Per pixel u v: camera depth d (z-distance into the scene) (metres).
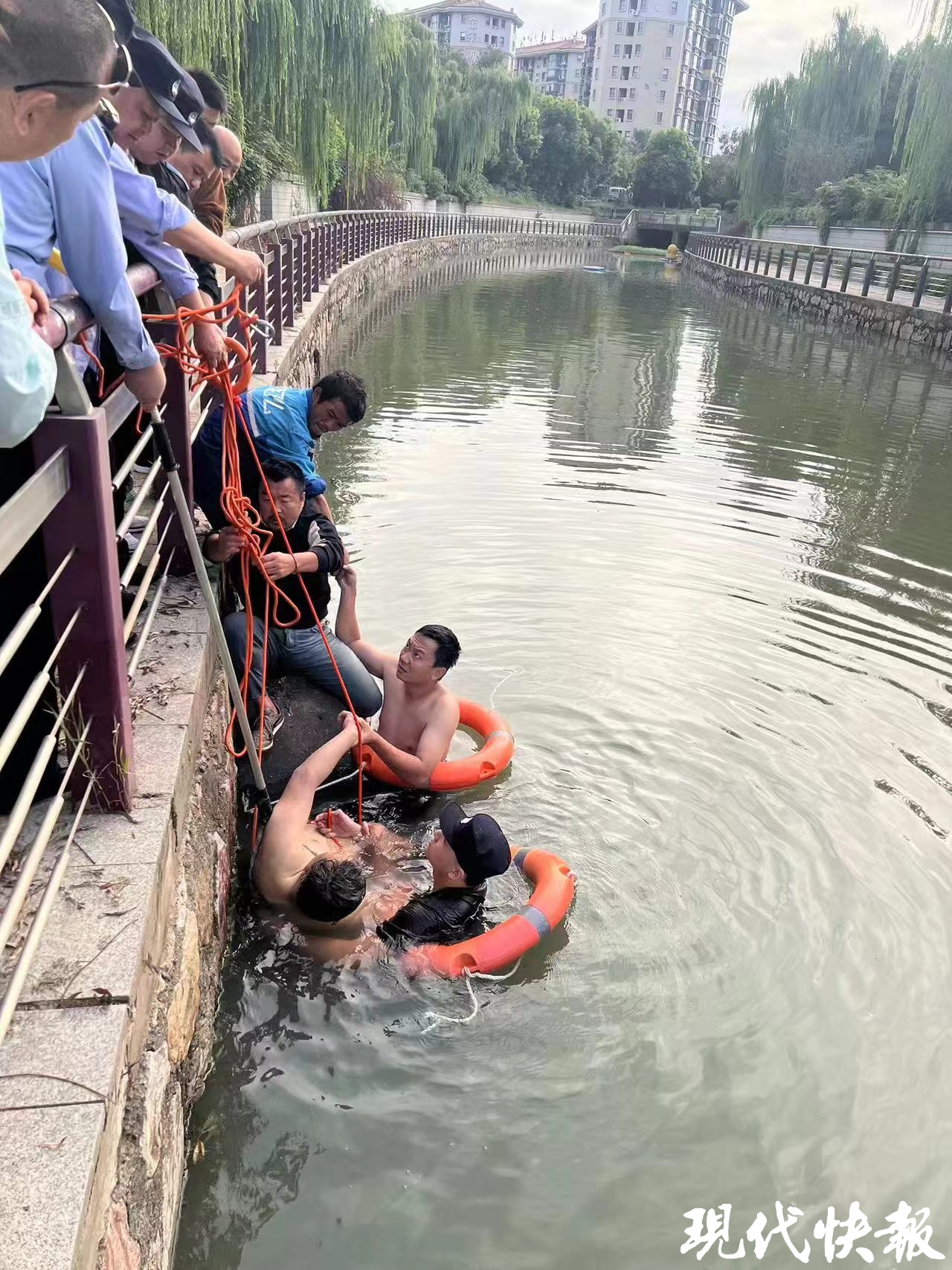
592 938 3.44
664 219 66.00
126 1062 1.90
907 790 4.43
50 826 1.93
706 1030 3.10
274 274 10.16
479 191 52.62
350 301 20.53
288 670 4.57
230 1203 2.47
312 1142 2.66
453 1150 2.66
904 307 21.00
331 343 16.19
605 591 6.54
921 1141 2.78
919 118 25.09
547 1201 2.55
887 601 6.66
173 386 3.65
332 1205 2.50
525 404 12.63
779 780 4.44
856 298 23.67
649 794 4.30
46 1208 1.50
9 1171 1.55
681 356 17.88
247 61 14.09
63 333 1.98
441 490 8.60
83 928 2.05
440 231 41.84
